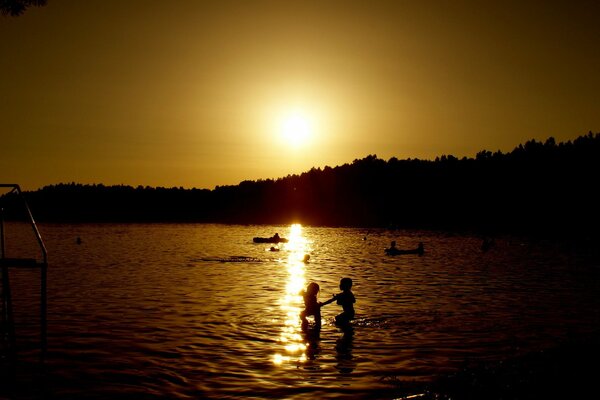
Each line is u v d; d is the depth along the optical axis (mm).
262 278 35000
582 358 12172
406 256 55531
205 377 13344
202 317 20984
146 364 14438
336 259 51625
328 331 18375
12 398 11750
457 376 12172
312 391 12273
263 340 17141
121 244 75188
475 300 25406
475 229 125188
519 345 16375
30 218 15281
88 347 16188
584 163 156000
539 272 39406
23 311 22062
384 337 17484
